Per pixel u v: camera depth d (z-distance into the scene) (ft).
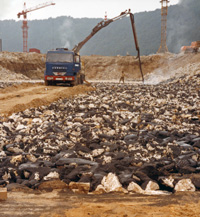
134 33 106.63
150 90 80.18
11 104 49.75
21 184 14.99
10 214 11.34
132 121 32.22
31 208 12.00
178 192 14.10
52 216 11.10
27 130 28.58
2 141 23.22
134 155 19.99
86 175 15.62
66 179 15.49
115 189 14.34
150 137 25.02
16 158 18.61
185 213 11.09
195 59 226.79
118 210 11.32
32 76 256.73
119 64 278.05
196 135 26.55
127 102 50.72
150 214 10.94
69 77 96.99
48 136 24.86
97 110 41.19
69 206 12.26
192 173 16.72
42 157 19.35
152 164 16.70
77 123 30.94
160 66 261.44
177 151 21.12
